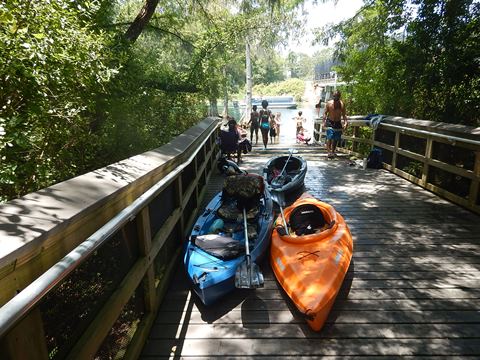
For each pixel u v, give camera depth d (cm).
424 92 703
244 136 989
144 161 291
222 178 718
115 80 446
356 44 891
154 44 874
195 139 481
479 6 593
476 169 462
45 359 135
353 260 361
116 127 498
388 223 453
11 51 228
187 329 268
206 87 885
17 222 136
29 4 235
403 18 733
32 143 267
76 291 166
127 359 218
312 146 1220
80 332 168
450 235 412
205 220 401
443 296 297
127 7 756
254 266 303
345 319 273
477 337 249
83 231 166
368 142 841
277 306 296
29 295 108
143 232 250
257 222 399
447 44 619
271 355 240
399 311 280
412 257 363
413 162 644
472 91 615
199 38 875
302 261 310
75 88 311
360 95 924
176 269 356
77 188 190
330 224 366
